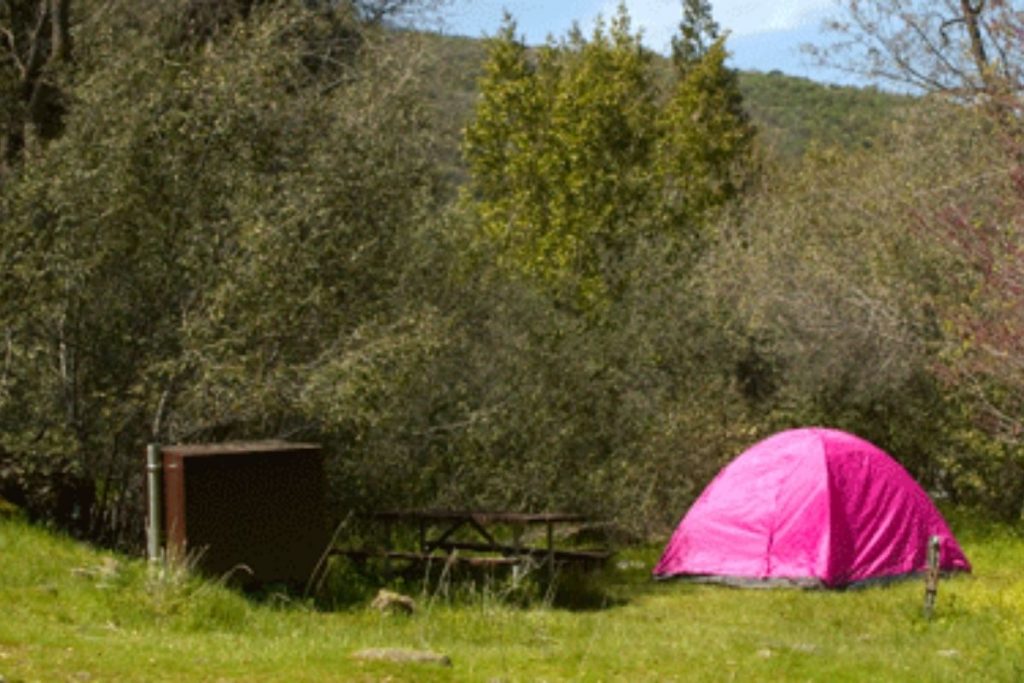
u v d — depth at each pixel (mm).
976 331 18531
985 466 23344
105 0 19406
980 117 21422
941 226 19719
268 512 12375
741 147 41219
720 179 38719
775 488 17312
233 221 14844
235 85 15602
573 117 29219
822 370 23516
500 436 18375
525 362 18953
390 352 14695
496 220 27328
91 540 14719
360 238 16484
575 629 11883
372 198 16719
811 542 16859
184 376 14602
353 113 17531
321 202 15500
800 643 11422
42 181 14164
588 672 8961
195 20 20469
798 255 24438
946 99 23531
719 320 23500
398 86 19094
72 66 16859
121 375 14797
